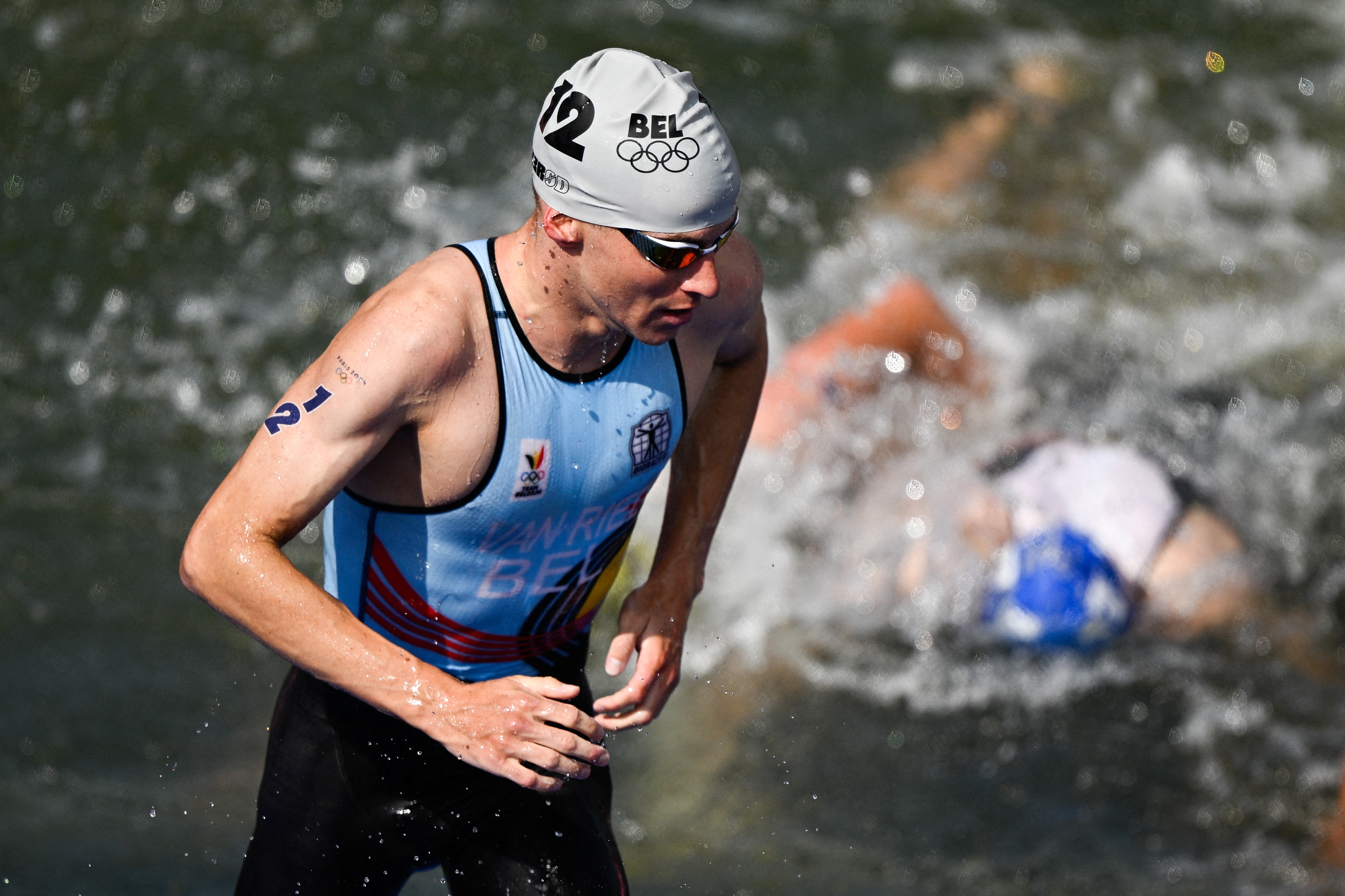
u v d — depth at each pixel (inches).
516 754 326.0
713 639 725.3
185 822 563.2
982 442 797.9
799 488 797.9
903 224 1030.4
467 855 393.7
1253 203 1091.9
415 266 342.0
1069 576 693.9
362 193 1012.5
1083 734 659.4
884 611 730.8
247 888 408.5
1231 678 690.2
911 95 1163.3
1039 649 699.4
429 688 323.6
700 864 564.1
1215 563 708.0
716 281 328.5
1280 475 812.6
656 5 1232.2
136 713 636.1
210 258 963.3
